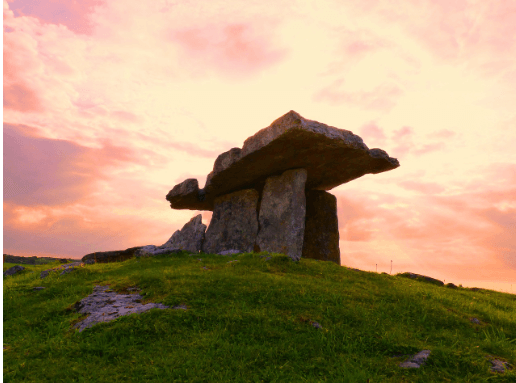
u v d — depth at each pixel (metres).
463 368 5.73
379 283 11.95
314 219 20.47
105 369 5.59
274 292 9.16
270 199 18.16
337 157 16.36
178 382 5.21
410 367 5.74
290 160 16.67
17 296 9.70
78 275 12.05
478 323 8.47
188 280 9.81
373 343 6.64
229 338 6.68
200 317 7.42
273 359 5.96
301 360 6.01
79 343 6.50
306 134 13.99
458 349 6.41
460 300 10.86
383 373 5.62
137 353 6.09
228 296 8.79
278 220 17.33
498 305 11.84
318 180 19.59
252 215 19.16
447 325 8.12
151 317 7.27
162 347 6.30
